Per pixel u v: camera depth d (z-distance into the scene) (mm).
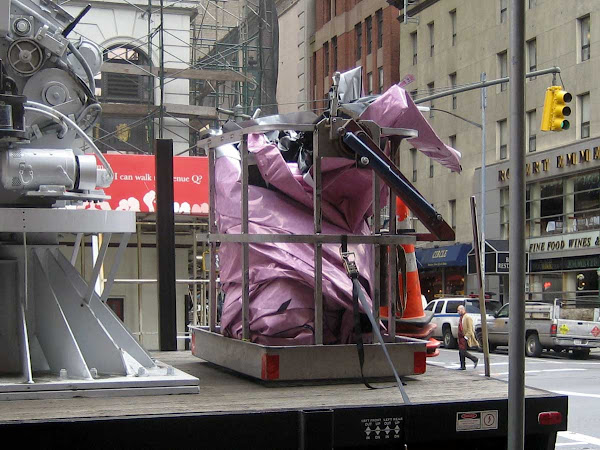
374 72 47219
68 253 7598
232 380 4469
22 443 3018
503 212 36594
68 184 4070
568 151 33125
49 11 4555
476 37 38625
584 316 24281
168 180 5652
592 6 32031
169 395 3818
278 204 4742
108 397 3725
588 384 17047
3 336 4066
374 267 4387
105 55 30875
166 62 31688
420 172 42938
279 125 4312
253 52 34406
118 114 30500
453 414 3686
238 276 4766
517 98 4887
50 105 4441
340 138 4242
